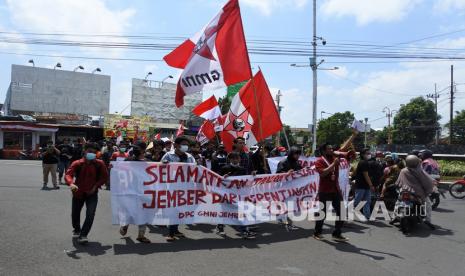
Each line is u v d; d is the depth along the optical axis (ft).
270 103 34.91
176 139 26.91
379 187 38.32
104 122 141.59
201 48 30.45
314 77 109.19
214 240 25.90
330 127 233.96
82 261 20.38
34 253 21.38
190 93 30.27
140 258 21.24
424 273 20.47
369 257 22.97
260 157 34.94
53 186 49.39
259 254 22.80
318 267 20.74
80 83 172.86
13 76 162.09
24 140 117.39
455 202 48.47
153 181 25.43
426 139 232.94
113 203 24.57
